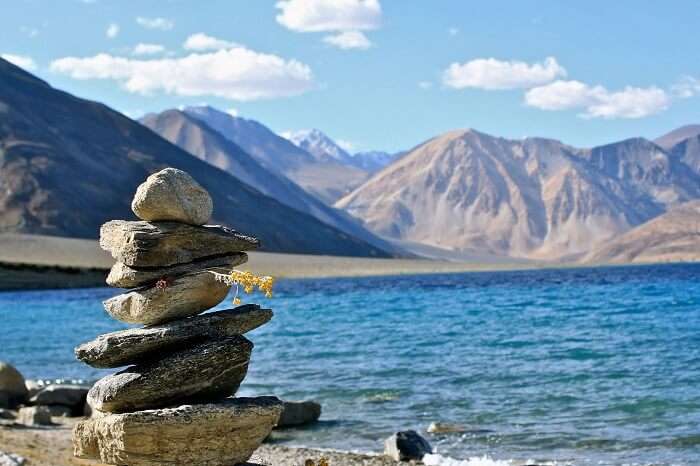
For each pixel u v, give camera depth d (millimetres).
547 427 22969
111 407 13312
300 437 22781
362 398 28250
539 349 39875
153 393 13250
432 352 40125
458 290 107125
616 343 41312
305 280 165750
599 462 19047
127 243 13578
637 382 29438
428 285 128500
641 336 44250
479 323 55469
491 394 28234
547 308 68062
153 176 13773
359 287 124750
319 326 56281
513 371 33062
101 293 108188
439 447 21047
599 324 52062
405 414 25469
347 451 20875
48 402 26078
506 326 52594
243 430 13312
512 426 23250
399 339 46469
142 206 13703
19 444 18922
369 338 47469
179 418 12875
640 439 21203
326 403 27531
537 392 28234
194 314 13992
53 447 18922
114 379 13383
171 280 13578
